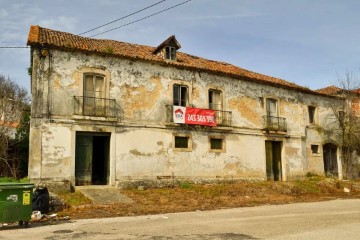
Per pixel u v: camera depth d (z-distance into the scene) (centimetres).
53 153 1575
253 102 2316
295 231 840
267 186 1988
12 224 971
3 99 2994
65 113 1628
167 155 1891
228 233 817
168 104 1936
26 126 2423
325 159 2733
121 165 1739
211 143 2088
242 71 2498
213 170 2052
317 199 1706
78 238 768
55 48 1644
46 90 1602
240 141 2203
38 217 1065
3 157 2297
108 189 1619
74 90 1666
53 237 783
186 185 1867
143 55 1984
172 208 1296
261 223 962
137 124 1814
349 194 1972
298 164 2489
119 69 1805
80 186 1622
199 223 964
